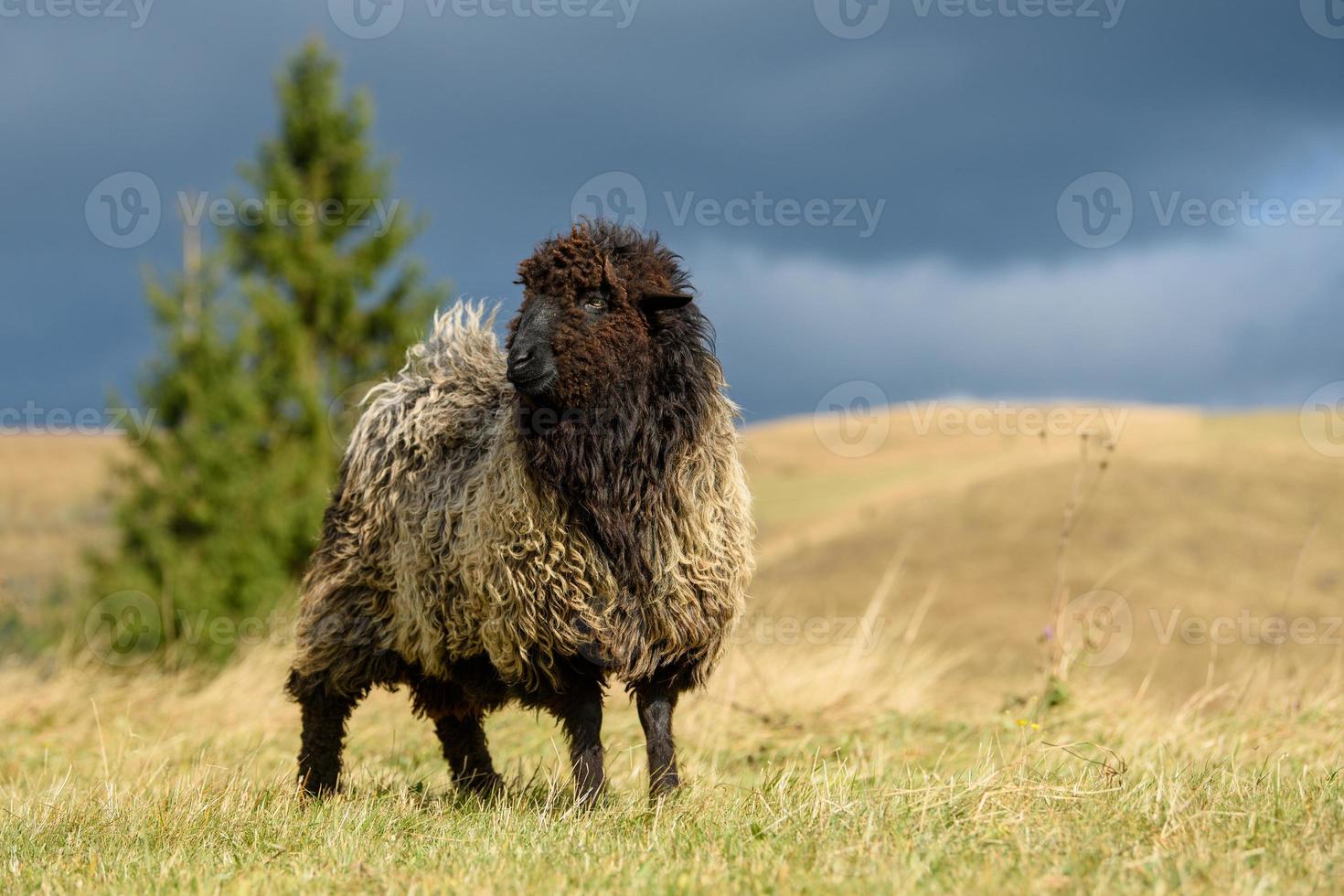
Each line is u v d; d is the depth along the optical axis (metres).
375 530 19.41
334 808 16.47
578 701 17.33
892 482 133.00
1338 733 21.83
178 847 14.55
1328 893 10.71
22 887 13.05
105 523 70.50
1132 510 84.75
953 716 25.89
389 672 20.08
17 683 33.97
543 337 16.53
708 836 13.84
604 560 16.86
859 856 12.34
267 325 51.78
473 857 13.43
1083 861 11.86
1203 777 15.99
